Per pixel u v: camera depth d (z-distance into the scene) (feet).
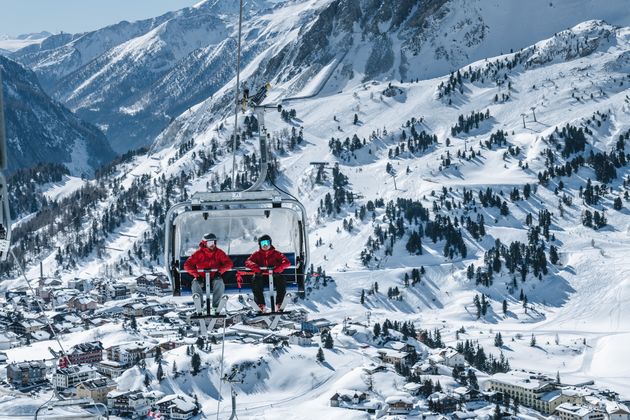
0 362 542.57
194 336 601.62
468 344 583.17
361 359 527.81
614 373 564.71
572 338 654.94
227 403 459.32
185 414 419.33
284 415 428.56
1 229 39.73
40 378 455.22
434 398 437.17
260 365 497.87
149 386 472.44
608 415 437.99
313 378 490.49
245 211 56.18
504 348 632.38
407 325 651.66
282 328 609.83
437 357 539.70
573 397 468.34
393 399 432.25
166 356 513.04
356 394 445.37
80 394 440.45
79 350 535.60
